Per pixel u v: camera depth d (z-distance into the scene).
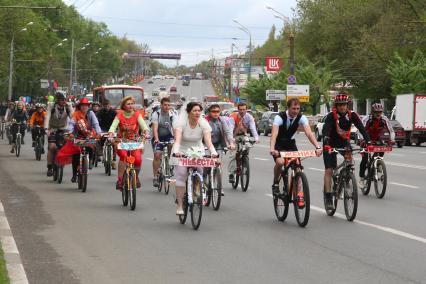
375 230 12.56
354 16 82.00
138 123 16.11
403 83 67.25
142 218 14.10
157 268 9.55
